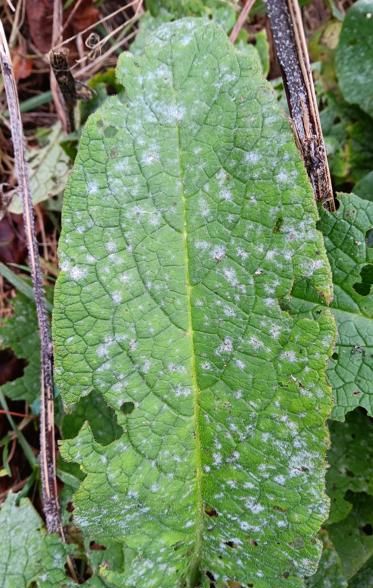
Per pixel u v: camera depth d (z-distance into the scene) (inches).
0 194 12.9
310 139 9.4
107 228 8.4
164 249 8.5
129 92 8.3
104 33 13.5
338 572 10.4
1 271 12.4
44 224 13.5
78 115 12.8
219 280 8.5
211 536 9.5
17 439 12.5
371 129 12.4
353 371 9.6
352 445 11.1
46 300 12.4
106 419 11.1
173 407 8.9
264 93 8.1
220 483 9.2
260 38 12.0
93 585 10.0
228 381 8.8
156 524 9.3
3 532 10.3
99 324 8.5
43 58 13.7
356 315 9.7
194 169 8.3
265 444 8.8
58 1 12.9
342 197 9.6
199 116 8.2
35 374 12.3
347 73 12.2
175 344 8.7
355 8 11.9
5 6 13.6
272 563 9.2
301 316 8.6
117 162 8.3
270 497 8.9
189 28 8.3
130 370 8.7
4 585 10.0
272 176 8.1
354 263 9.7
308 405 8.5
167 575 9.6
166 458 9.0
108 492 8.9
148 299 8.6
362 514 11.2
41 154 13.5
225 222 8.3
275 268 8.3
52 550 10.3
